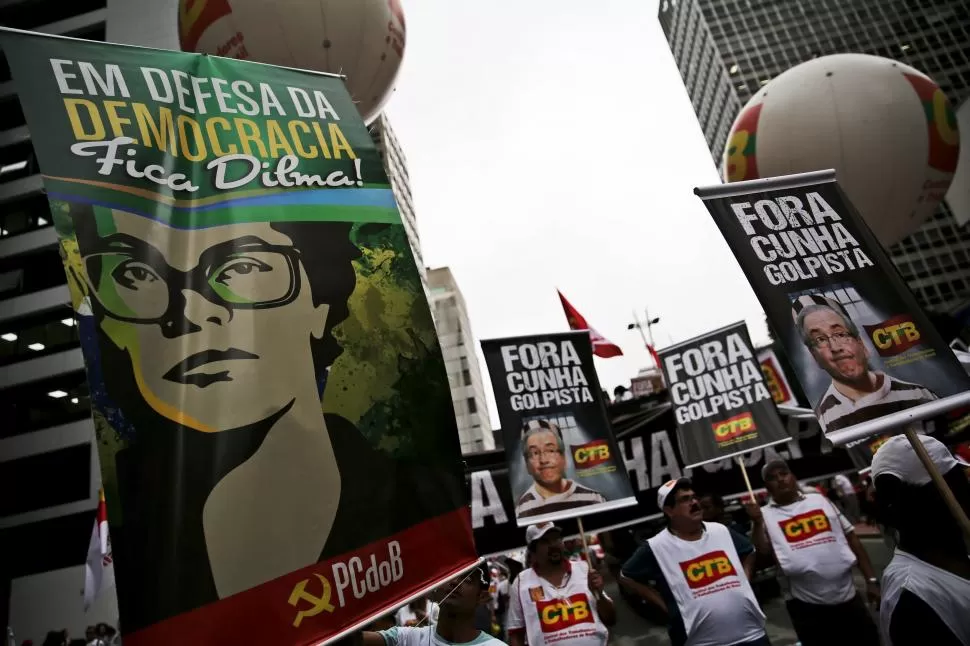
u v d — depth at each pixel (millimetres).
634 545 10938
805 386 3221
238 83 2621
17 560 25859
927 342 3275
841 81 6109
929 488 2678
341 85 2908
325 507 1991
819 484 16641
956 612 2500
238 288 2174
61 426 27531
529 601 4777
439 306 87312
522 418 6828
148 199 2158
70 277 1901
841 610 4902
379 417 2211
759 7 91375
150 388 1876
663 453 8500
